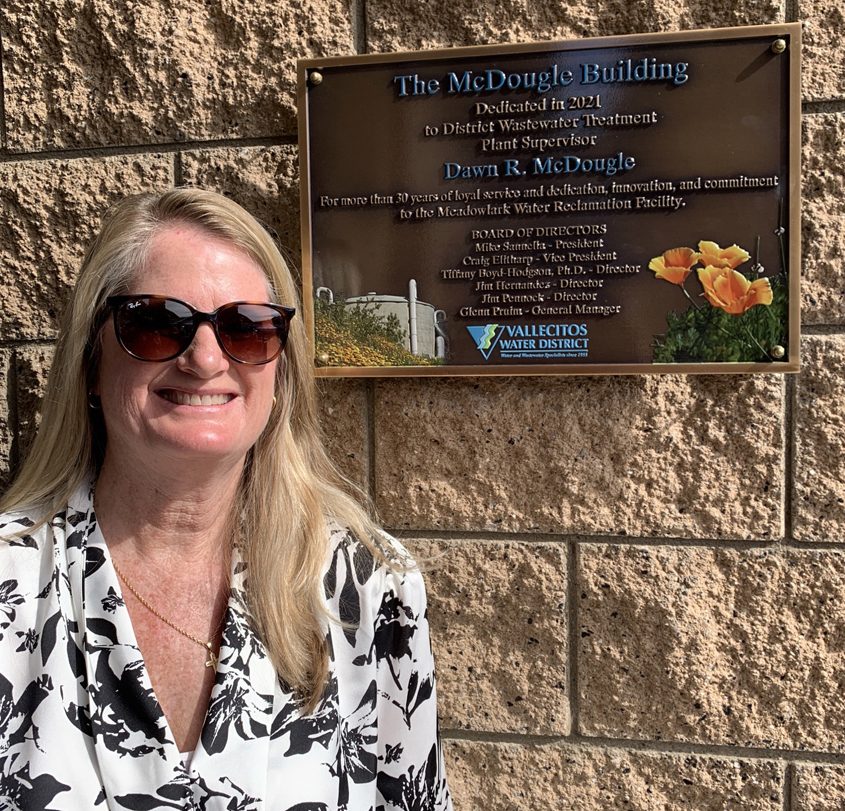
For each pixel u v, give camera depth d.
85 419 1.36
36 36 1.97
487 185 1.79
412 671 1.45
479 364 1.83
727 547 1.83
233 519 1.41
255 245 1.36
